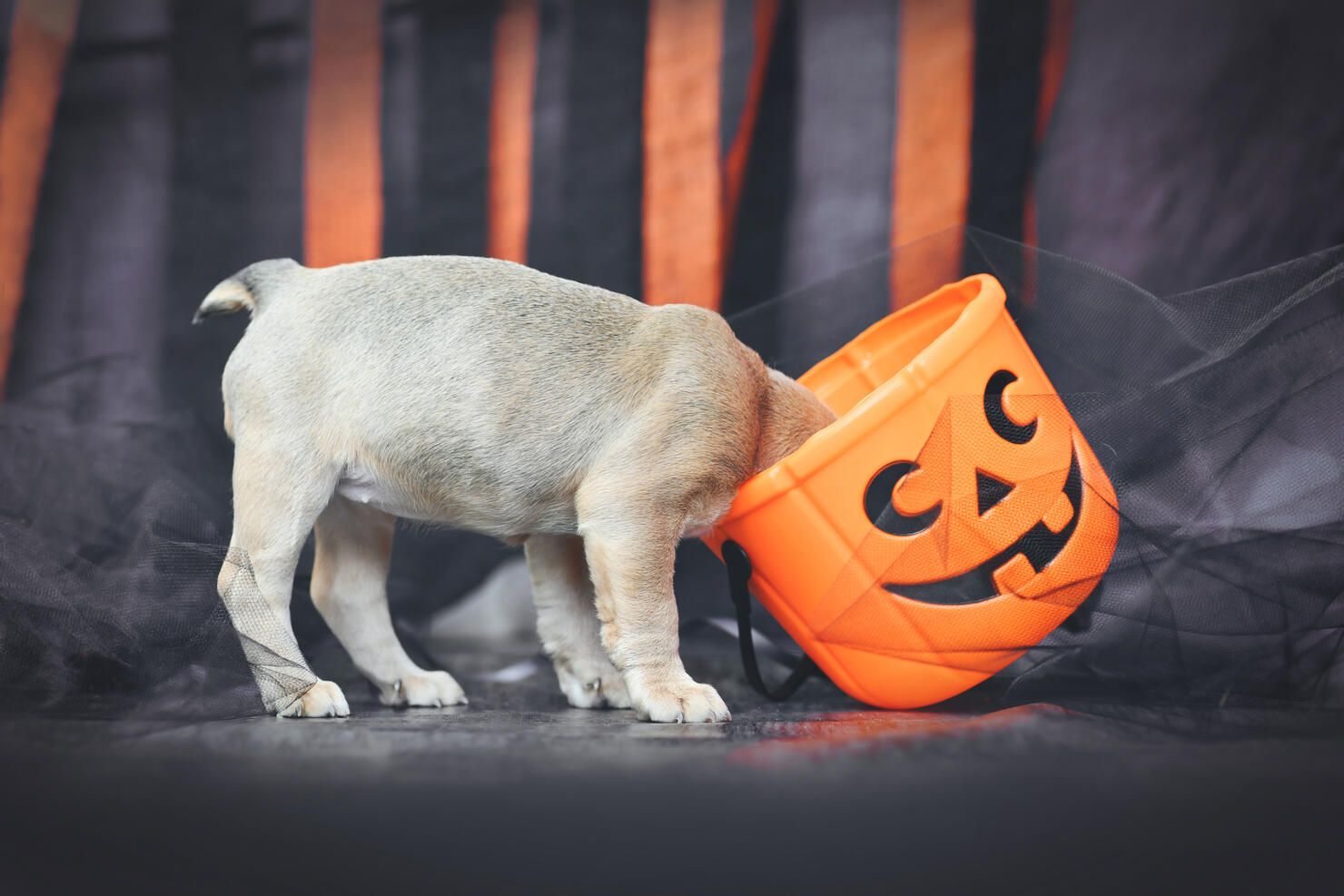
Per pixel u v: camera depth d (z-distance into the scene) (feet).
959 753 4.82
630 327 7.04
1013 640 6.59
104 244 14.02
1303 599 6.54
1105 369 8.41
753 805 4.03
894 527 6.73
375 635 7.78
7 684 6.39
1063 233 13.24
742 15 14.14
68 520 8.44
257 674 6.57
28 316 13.88
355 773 4.39
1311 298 7.18
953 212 13.62
